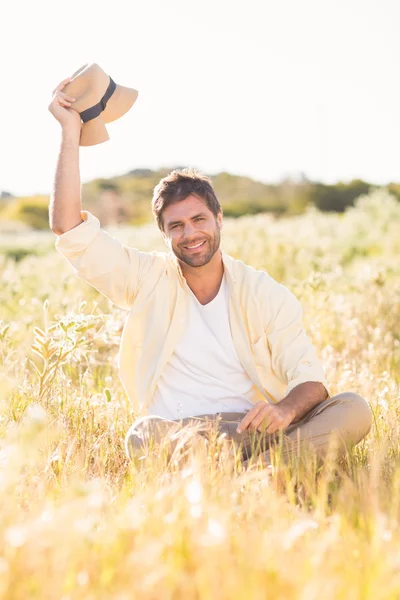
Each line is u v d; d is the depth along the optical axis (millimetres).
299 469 2654
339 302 6473
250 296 3217
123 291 3289
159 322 3227
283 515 2051
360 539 1920
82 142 3350
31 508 2084
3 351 4375
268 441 2994
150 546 1636
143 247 14289
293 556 1747
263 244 11820
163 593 1518
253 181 46750
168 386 3207
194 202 3129
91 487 1822
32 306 6875
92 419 3396
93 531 1938
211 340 3199
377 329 5891
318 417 2969
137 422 2979
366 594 1557
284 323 3223
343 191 43562
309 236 15969
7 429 2844
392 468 2689
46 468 2424
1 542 1637
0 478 1875
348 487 2324
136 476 2463
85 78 3283
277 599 1521
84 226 3162
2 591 1482
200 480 2223
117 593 1537
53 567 1579
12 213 48750
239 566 1608
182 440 2508
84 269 3215
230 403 3176
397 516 2076
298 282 6863
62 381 3783
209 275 3225
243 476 2312
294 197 43219
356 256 14617
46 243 22891
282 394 3270
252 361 3189
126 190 47656
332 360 4930
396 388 4551
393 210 20797
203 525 1798
